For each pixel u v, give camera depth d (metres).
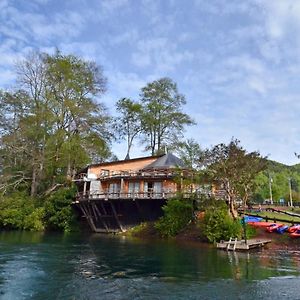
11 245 33.28
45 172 57.31
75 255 27.86
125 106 69.94
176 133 66.69
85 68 60.16
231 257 27.23
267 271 22.16
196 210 40.19
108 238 41.00
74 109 56.66
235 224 34.25
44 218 52.81
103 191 52.12
